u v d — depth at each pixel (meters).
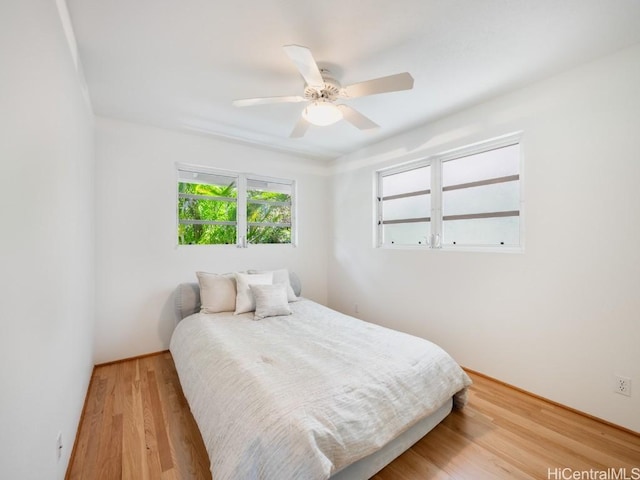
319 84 1.70
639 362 1.69
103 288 2.66
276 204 3.85
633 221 1.72
